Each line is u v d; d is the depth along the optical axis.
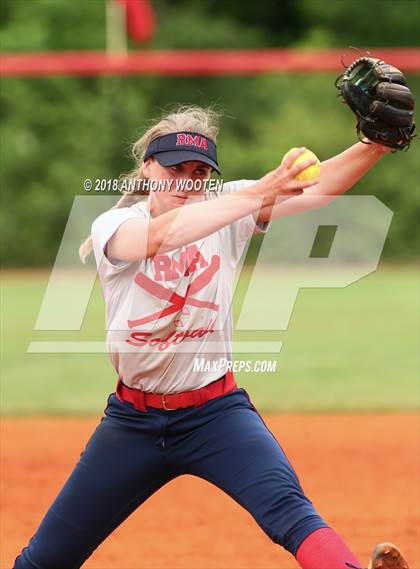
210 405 10.13
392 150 10.52
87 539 10.34
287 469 9.77
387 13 87.69
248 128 80.56
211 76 81.38
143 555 15.00
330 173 10.78
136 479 10.30
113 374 32.09
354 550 14.99
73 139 76.06
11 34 81.12
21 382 30.81
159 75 81.56
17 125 75.88
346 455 21.42
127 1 67.19
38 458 21.39
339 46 87.69
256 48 88.69
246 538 15.83
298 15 90.88
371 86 10.12
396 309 46.59
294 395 28.22
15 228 74.62
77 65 48.62
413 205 74.62
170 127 10.20
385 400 27.33
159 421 10.12
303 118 79.12
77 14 83.06
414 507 17.44
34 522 16.77
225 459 9.91
